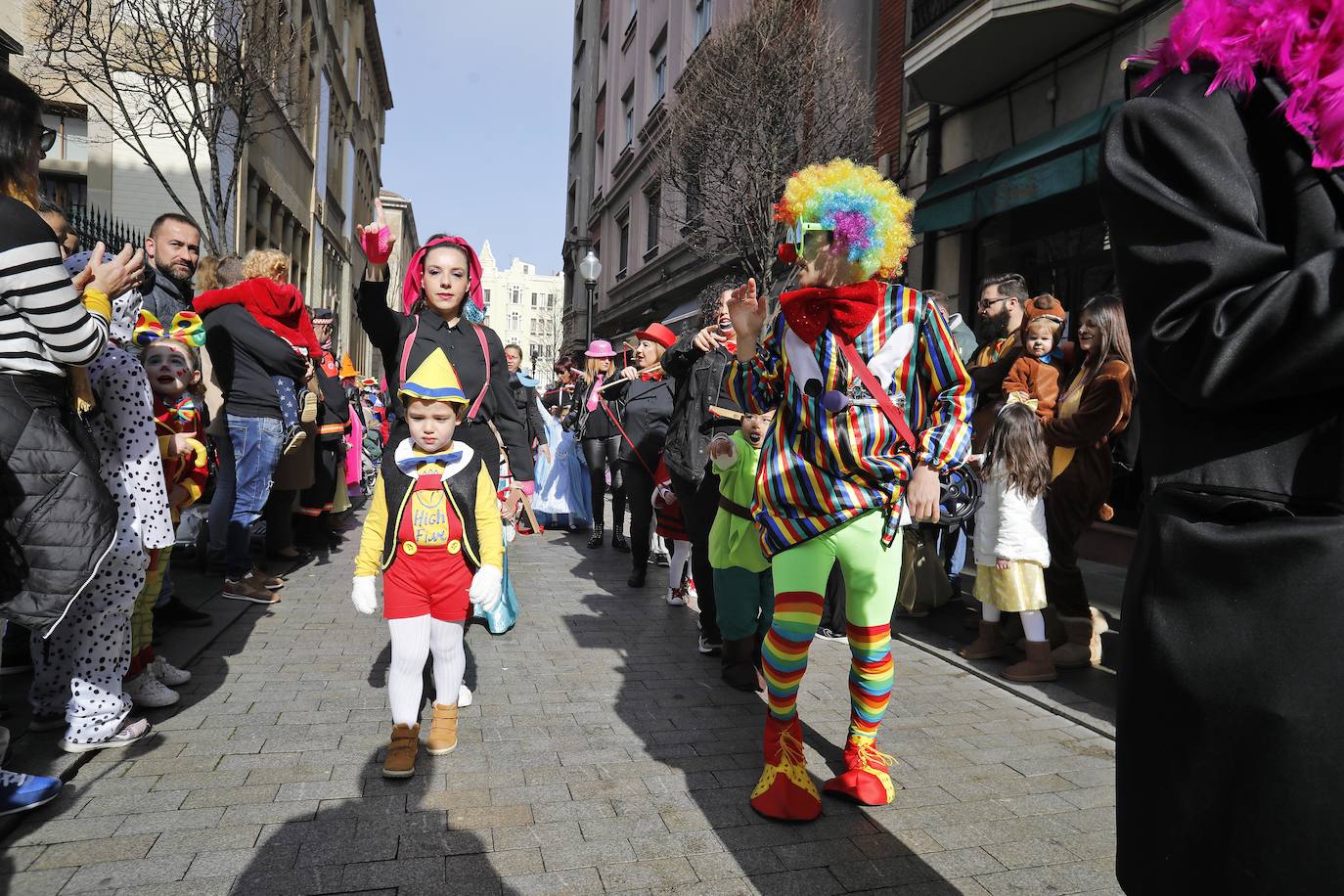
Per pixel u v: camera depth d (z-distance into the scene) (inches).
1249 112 42.8
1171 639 40.3
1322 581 35.8
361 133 1232.8
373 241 118.6
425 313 133.1
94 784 102.7
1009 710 140.8
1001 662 166.2
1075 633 163.6
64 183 449.1
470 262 134.9
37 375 88.6
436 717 116.9
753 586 148.4
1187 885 38.9
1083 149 274.1
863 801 103.6
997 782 112.0
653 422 234.5
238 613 185.2
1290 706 35.7
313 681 144.3
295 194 718.5
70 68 323.6
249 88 343.9
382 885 83.1
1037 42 302.7
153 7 319.3
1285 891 35.2
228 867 85.3
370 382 450.3
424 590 113.2
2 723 117.3
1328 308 34.2
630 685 149.8
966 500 181.3
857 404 95.7
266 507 246.8
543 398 455.2
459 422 127.9
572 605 214.4
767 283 337.7
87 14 311.4
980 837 96.7
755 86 333.1
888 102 413.7
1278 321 35.5
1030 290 335.3
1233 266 38.9
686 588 218.7
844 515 97.5
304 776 107.3
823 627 187.2
